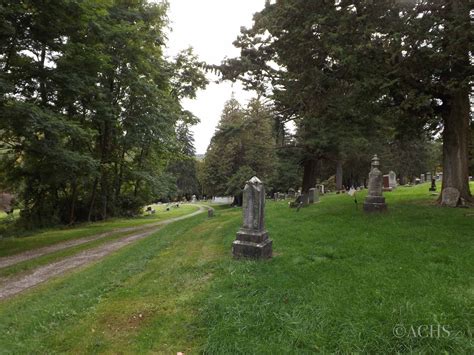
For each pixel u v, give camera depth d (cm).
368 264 683
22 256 1329
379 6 1138
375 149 3044
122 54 2341
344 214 1359
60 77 1647
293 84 1439
